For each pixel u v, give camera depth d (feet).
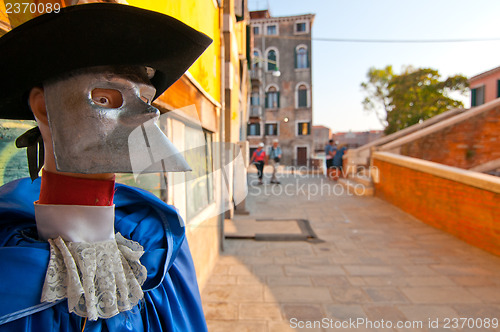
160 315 2.29
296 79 91.61
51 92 1.66
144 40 1.71
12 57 1.56
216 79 12.57
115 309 1.85
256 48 91.97
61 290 1.73
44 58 1.58
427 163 19.70
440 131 30.68
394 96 77.10
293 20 90.74
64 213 1.85
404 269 11.74
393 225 18.88
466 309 8.75
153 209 2.65
